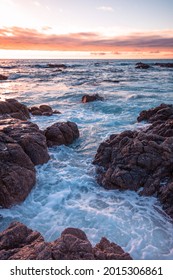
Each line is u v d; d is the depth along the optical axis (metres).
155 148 8.58
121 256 4.70
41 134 10.79
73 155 11.25
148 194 7.78
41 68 82.50
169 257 5.67
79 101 24.09
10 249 4.86
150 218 6.93
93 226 6.62
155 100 23.34
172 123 10.98
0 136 9.12
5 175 7.61
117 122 16.39
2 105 15.53
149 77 48.25
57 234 6.35
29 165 8.73
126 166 8.41
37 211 7.29
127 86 33.84
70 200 7.82
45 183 8.72
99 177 8.89
